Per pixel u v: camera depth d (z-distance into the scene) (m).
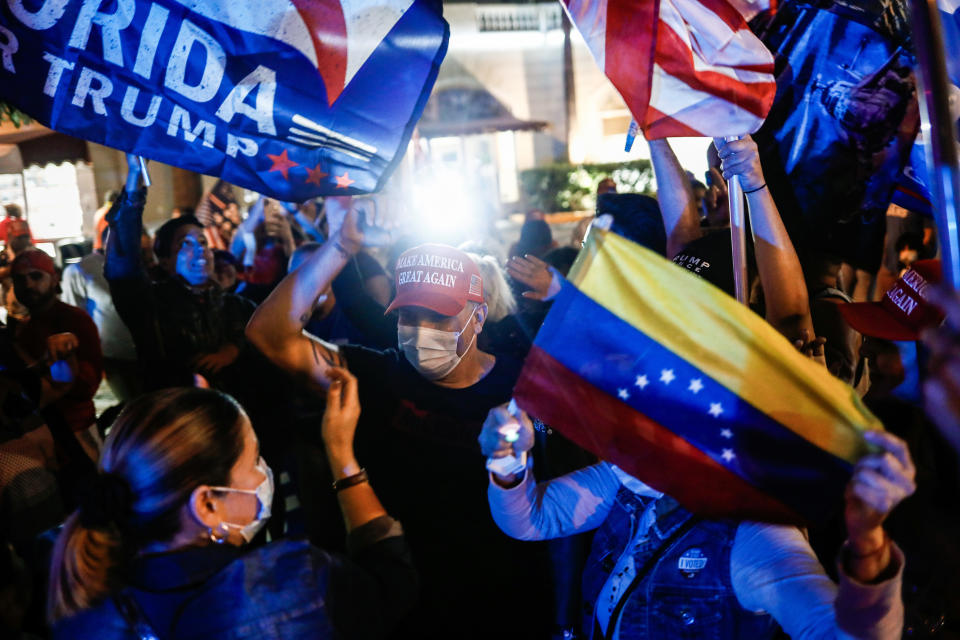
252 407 3.72
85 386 4.09
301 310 2.41
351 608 1.64
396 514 2.47
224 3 2.27
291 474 3.72
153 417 1.58
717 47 2.19
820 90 2.63
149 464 1.54
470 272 2.41
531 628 2.44
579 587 2.42
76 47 2.25
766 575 1.54
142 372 3.89
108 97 2.28
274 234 7.32
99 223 8.60
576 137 23.53
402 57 2.34
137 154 2.32
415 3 2.32
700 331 1.64
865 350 2.44
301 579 1.57
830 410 1.56
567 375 1.71
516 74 23.59
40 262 4.08
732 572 1.63
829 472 1.56
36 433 3.11
